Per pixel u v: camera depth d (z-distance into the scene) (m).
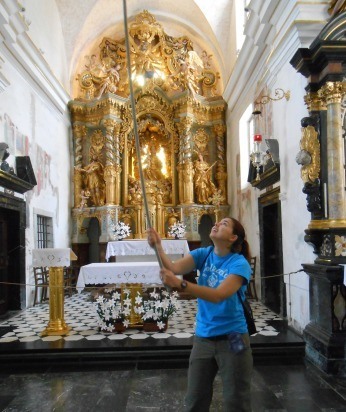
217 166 13.88
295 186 6.71
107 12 13.46
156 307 6.77
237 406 2.41
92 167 13.30
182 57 14.08
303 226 6.36
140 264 7.02
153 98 13.87
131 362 5.62
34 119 9.91
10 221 8.88
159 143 14.26
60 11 12.51
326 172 5.66
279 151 7.61
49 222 11.17
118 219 13.18
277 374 5.12
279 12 7.11
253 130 10.73
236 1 11.97
